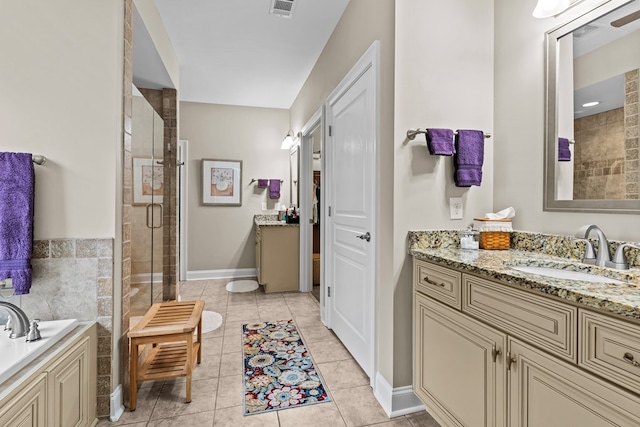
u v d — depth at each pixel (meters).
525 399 1.00
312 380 1.98
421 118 1.70
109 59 1.60
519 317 1.03
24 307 1.52
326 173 2.82
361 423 1.60
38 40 1.54
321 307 2.98
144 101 2.28
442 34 1.75
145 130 2.31
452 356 1.35
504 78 1.77
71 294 1.56
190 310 2.06
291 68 3.41
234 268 4.67
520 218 1.68
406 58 1.68
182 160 4.45
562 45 1.48
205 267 4.57
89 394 1.51
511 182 1.73
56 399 1.24
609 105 1.29
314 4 2.34
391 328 1.68
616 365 0.76
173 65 3.02
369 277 1.95
